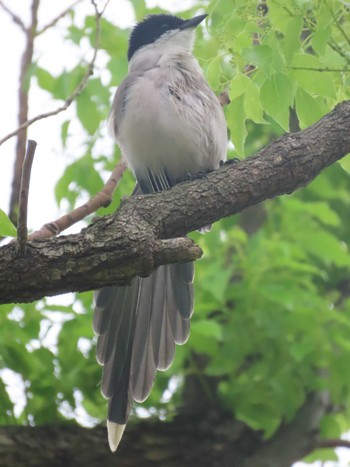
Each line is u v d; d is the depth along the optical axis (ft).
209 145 31.45
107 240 21.45
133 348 29.37
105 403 38.60
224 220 42.32
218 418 38.91
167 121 30.35
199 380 39.78
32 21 34.88
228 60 27.27
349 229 44.09
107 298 29.19
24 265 21.24
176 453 37.35
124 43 38.65
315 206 39.52
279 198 43.01
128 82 31.73
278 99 24.71
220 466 37.63
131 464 36.58
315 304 38.19
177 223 23.18
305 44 26.96
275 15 24.40
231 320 38.37
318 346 37.52
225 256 40.57
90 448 36.27
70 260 21.33
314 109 25.49
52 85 37.09
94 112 36.63
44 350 36.73
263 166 24.04
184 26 34.81
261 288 38.09
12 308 36.45
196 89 31.32
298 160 24.18
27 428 36.35
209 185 23.68
